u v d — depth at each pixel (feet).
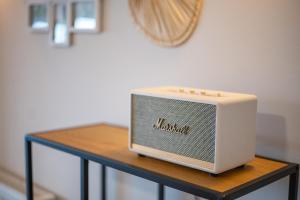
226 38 5.50
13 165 9.87
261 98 5.22
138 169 4.34
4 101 9.97
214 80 5.68
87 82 7.66
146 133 4.72
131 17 6.64
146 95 4.65
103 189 7.38
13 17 9.34
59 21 8.05
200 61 5.82
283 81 4.99
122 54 6.93
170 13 6.08
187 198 6.16
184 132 4.32
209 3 5.64
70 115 8.12
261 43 5.16
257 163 4.71
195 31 5.84
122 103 7.02
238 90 5.43
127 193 7.11
